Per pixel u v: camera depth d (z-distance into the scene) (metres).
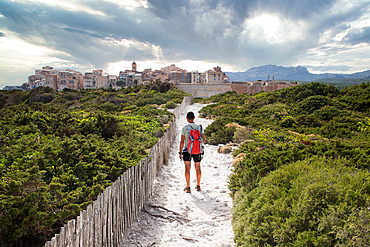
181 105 26.61
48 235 3.23
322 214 2.75
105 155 5.76
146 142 9.03
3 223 2.85
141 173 5.05
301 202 3.02
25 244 3.05
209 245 3.77
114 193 3.66
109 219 3.49
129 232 4.18
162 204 5.30
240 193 4.66
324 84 21.31
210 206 5.23
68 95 46.16
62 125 8.16
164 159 8.30
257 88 77.50
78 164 5.00
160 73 125.56
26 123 7.62
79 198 4.09
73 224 2.66
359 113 14.90
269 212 3.26
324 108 15.20
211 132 12.91
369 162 4.46
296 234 2.74
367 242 2.22
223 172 7.61
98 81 123.25
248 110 20.91
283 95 24.08
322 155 5.33
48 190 3.70
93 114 10.18
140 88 64.06
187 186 6.03
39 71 139.12
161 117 16.53
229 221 4.55
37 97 42.62
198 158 6.07
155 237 4.05
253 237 3.10
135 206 4.63
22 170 4.30
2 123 7.36
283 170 4.17
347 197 2.79
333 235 2.52
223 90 77.69
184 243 3.87
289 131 11.34
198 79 120.62
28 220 2.93
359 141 7.55
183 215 4.77
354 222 2.39
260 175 5.08
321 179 3.27
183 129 6.07
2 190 3.40
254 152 7.47
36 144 5.95
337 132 10.68
